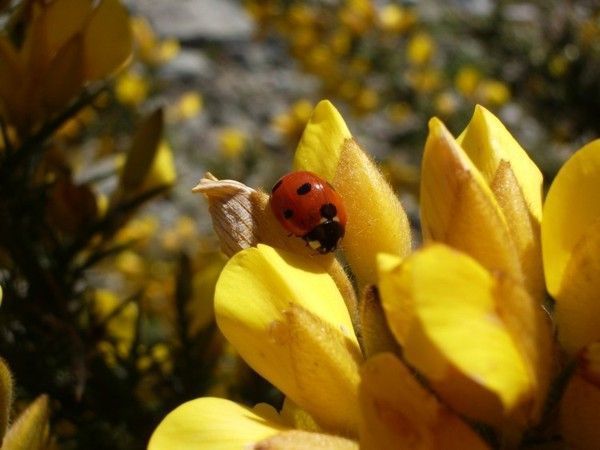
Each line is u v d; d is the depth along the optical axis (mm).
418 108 420
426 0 543
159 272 200
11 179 99
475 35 475
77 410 106
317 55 401
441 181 50
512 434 47
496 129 58
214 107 549
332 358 51
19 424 63
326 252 58
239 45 604
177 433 49
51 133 98
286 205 58
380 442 45
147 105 397
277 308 52
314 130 62
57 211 109
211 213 61
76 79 100
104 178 117
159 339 127
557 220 50
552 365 46
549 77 375
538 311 45
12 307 101
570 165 50
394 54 415
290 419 53
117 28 100
